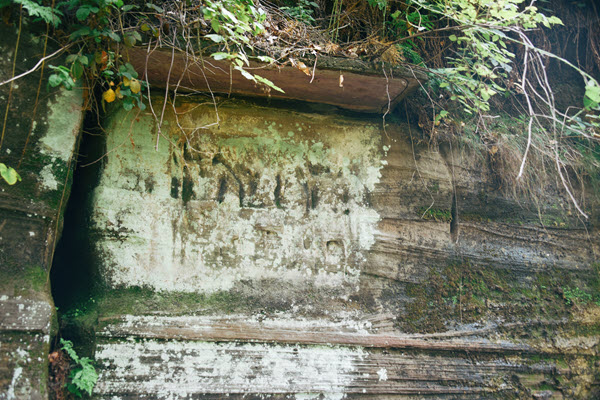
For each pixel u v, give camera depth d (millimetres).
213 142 3850
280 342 3607
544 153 4711
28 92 3105
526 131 4863
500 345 4062
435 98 4516
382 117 4270
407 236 4141
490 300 4219
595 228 4730
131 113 3689
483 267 4309
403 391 3719
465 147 4492
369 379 3678
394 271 4051
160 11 3195
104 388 3203
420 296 4059
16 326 2887
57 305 3443
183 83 3730
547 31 5387
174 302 3533
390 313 3928
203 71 3504
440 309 4066
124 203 3588
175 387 3316
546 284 4418
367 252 4016
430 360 3877
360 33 4332
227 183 3844
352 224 4023
